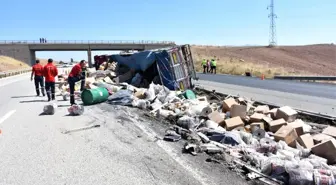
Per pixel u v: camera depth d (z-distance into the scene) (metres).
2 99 15.17
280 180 5.20
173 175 5.29
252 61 71.25
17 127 8.78
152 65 18.25
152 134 7.91
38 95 16.47
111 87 15.50
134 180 5.09
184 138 7.57
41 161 5.98
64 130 8.37
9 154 6.39
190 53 18.47
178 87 17.03
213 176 5.26
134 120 9.61
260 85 20.20
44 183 5.02
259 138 7.74
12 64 75.44
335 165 6.31
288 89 17.92
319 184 4.96
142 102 11.95
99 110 11.48
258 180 5.14
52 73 14.40
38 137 7.67
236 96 14.19
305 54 87.44
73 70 12.85
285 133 7.52
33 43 89.56
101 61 38.66
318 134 7.76
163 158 6.11
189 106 11.02
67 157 6.19
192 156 6.24
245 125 9.16
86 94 12.70
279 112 9.25
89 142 7.21
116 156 6.23
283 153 6.43
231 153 6.34
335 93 16.16
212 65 35.38
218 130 7.79
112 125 8.95
